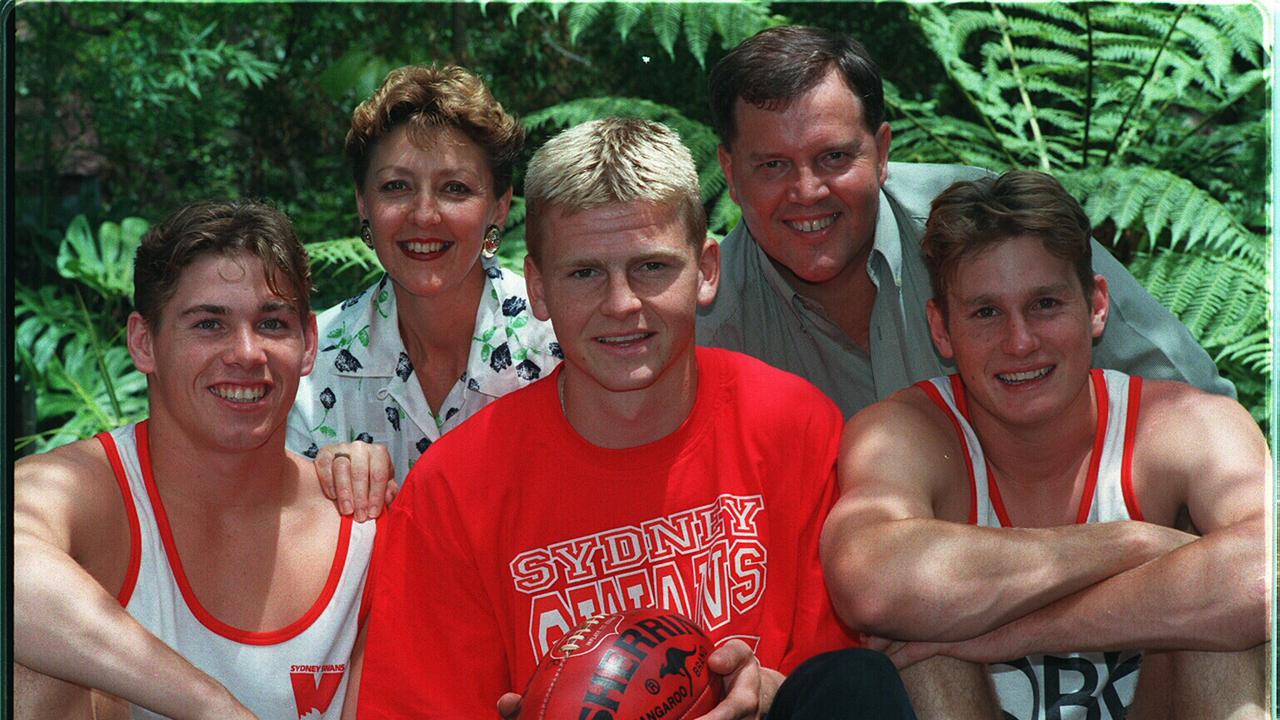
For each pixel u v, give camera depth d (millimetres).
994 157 4270
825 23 5129
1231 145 4137
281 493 2229
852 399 2932
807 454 2080
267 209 2186
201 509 2162
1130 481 2082
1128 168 4012
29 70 5098
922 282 2770
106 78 5215
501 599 2049
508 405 2121
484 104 2570
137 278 2150
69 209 5309
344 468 2289
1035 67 4297
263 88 5559
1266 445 2055
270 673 2135
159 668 1970
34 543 1994
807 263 2631
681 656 1835
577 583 2045
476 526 2045
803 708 1809
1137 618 1874
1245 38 4059
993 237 2023
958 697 2006
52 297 4789
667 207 1948
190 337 2096
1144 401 2131
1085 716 2096
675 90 5398
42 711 2012
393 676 2027
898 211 2799
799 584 2055
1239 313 3670
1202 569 1863
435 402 2777
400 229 2555
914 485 2035
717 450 2072
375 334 2699
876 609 1902
